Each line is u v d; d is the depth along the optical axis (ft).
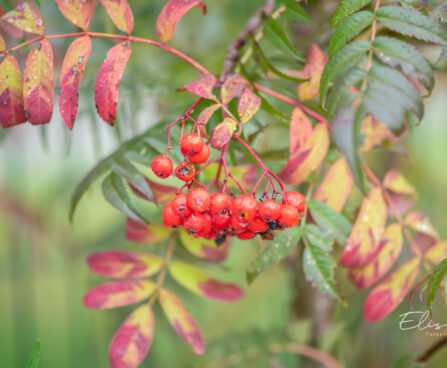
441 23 1.24
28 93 1.28
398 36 1.37
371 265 1.39
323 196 1.37
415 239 1.43
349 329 1.85
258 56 1.41
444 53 1.25
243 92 1.30
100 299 1.41
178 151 1.38
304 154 1.36
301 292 1.77
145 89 1.77
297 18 1.41
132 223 1.46
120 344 1.39
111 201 1.34
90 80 1.69
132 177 1.36
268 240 1.34
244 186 1.41
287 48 1.38
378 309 1.38
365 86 1.22
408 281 1.39
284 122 1.46
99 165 1.39
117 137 1.69
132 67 1.82
